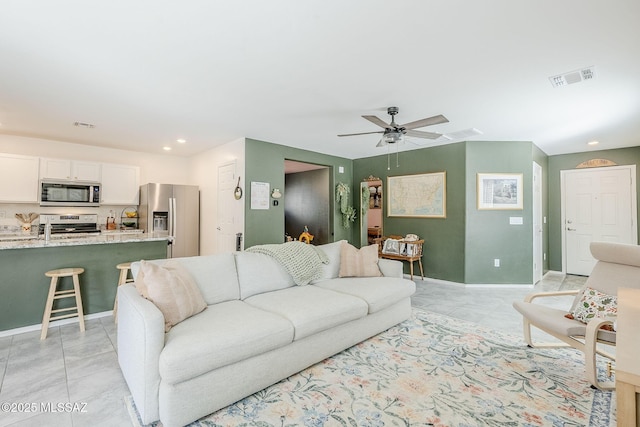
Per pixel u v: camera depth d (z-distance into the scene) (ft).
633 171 17.16
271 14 5.88
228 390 6.05
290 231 24.89
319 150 18.51
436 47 7.06
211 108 11.09
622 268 7.80
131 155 18.66
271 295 8.84
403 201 18.60
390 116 11.85
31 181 14.75
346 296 8.84
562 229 19.43
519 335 9.67
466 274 15.98
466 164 15.99
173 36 6.63
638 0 5.45
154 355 5.52
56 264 10.38
